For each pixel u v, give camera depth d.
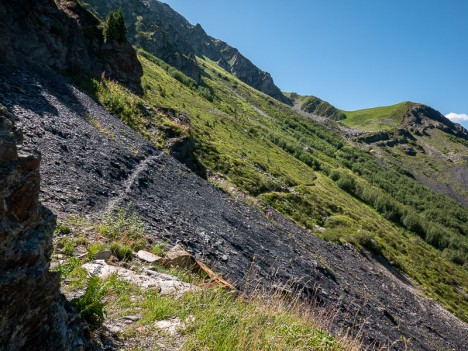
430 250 113.69
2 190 3.32
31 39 31.25
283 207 57.72
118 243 10.13
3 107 3.89
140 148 29.55
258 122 199.12
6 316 3.33
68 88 30.02
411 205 173.12
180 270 9.90
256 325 7.06
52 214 4.25
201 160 54.88
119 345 5.21
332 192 106.25
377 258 64.50
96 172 18.17
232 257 18.30
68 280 6.56
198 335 5.91
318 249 44.09
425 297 57.06
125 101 39.62
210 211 26.48
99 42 45.72
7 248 3.37
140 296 7.02
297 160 129.62
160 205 19.61
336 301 24.42
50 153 16.55
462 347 40.34
